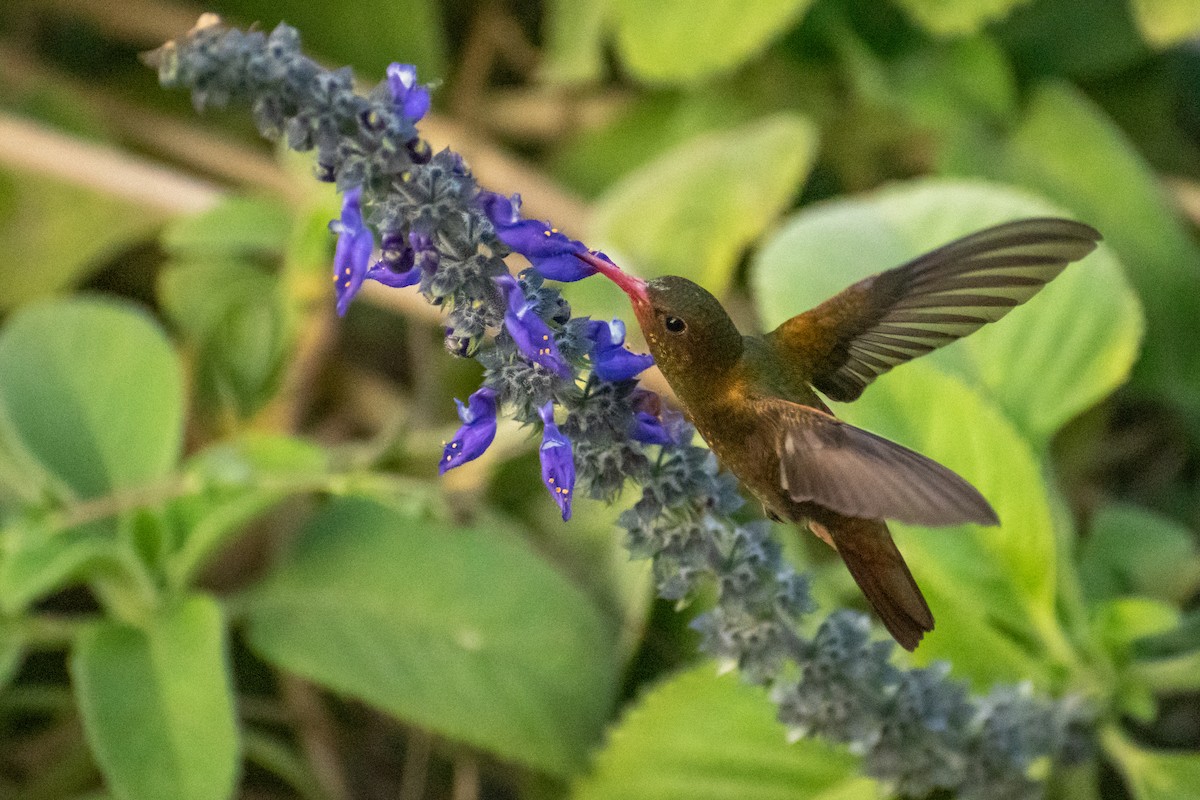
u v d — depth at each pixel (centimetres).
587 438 326
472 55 405
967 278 327
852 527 327
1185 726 345
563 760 338
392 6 386
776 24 350
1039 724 334
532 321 324
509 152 412
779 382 327
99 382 344
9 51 401
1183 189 366
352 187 323
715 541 327
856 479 323
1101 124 355
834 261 342
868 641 330
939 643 338
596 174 386
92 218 370
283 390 354
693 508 327
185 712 337
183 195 359
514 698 339
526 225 324
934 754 331
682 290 326
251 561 350
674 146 379
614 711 341
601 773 338
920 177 383
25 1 409
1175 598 342
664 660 342
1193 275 349
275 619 340
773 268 343
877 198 344
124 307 345
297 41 324
